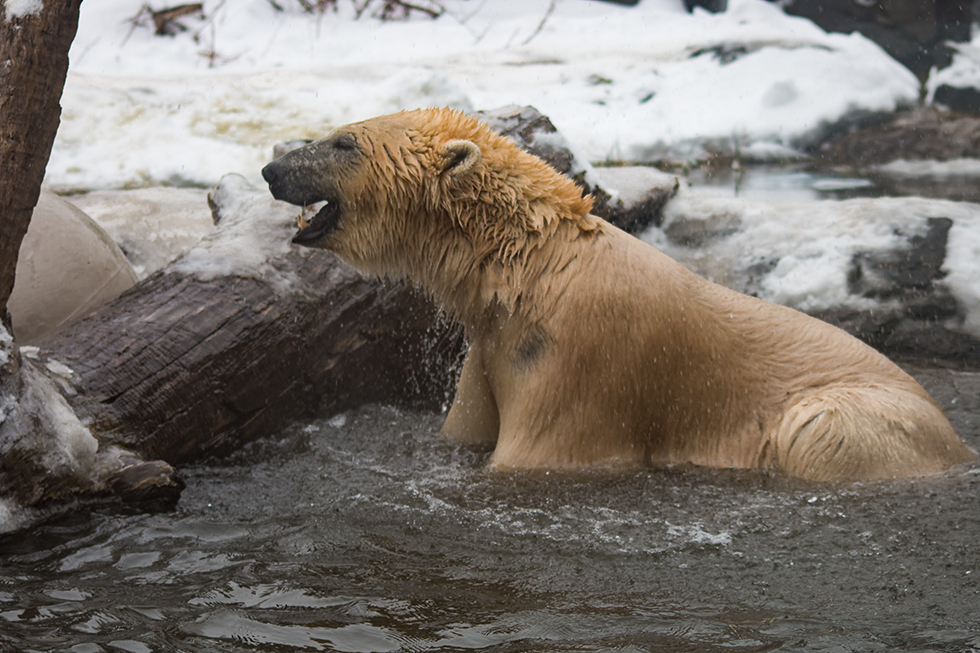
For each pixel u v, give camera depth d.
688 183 20.05
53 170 18.22
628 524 6.99
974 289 12.69
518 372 8.26
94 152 19.02
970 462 8.33
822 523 6.96
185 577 5.94
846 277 13.22
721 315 8.55
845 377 8.56
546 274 8.12
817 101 25.00
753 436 8.45
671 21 32.50
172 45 30.55
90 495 6.89
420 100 21.12
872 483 7.78
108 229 13.38
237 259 8.88
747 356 8.56
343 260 8.82
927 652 4.94
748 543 6.61
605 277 8.12
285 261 9.12
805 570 6.14
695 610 5.52
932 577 6.00
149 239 13.27
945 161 23.23
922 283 12.92
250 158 18.97
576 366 8.04
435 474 8.12
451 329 10.32
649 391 8.30
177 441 7.90
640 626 5.28
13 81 6.14
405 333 9.92
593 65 27.66
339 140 8.38
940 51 29.02
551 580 5.98
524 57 29.08
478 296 8.47
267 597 5.64
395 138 8.34
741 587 5.88
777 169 22.38
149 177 18.30
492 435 8.95
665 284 8.30
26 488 6.54
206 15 32.38
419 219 8.43
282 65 29.19
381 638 5.11
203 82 24.03
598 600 5.66
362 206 8.43
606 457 8.31
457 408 9.02
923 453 8.06
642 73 26.73
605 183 13.62
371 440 8.97
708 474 8.19
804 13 32.44
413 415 9.86
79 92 21.44
